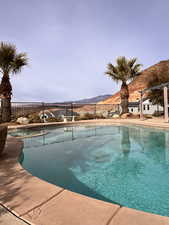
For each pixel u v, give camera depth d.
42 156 5.45
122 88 18.12
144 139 8.18
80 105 18.59
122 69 17.27
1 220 1.58
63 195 2.05
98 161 4.96
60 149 6.43
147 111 26.73
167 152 5.93
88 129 11.84
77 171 4.13
